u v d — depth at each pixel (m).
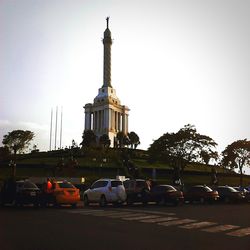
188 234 13.68
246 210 26.06
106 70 144.38
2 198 26.23
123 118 149.12
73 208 25.69
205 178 75.94
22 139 87.56
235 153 65.88
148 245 11.45
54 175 61.31
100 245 11.38
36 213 21.28
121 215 20.30
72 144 109.62
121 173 70.88
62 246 11.16
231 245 11.62
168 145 58.66
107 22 145.38
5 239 12.30
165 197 30.31
